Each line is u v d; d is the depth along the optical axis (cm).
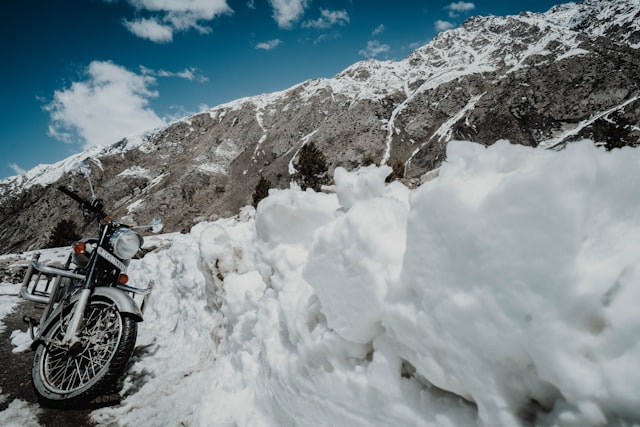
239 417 213
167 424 246
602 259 77
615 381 70
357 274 127
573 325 77
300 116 15625
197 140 16750
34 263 324
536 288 78
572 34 13375
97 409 270
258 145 15025
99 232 342
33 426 251
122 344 279
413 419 115
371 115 13962
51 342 288
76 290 329
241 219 903
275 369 187
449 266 95
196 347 375
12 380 324
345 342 140
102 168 15012
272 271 238
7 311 570
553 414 85
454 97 13525
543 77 11581
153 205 12025
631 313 70
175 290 524
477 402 96
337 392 141
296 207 235
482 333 88
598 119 9206
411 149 12131
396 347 122
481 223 85
